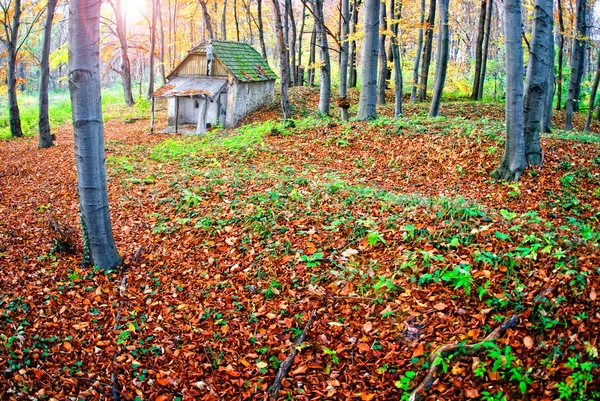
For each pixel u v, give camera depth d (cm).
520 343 495
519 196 1073
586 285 529
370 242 725
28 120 2972
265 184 1084
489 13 3028
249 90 2620
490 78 3928
